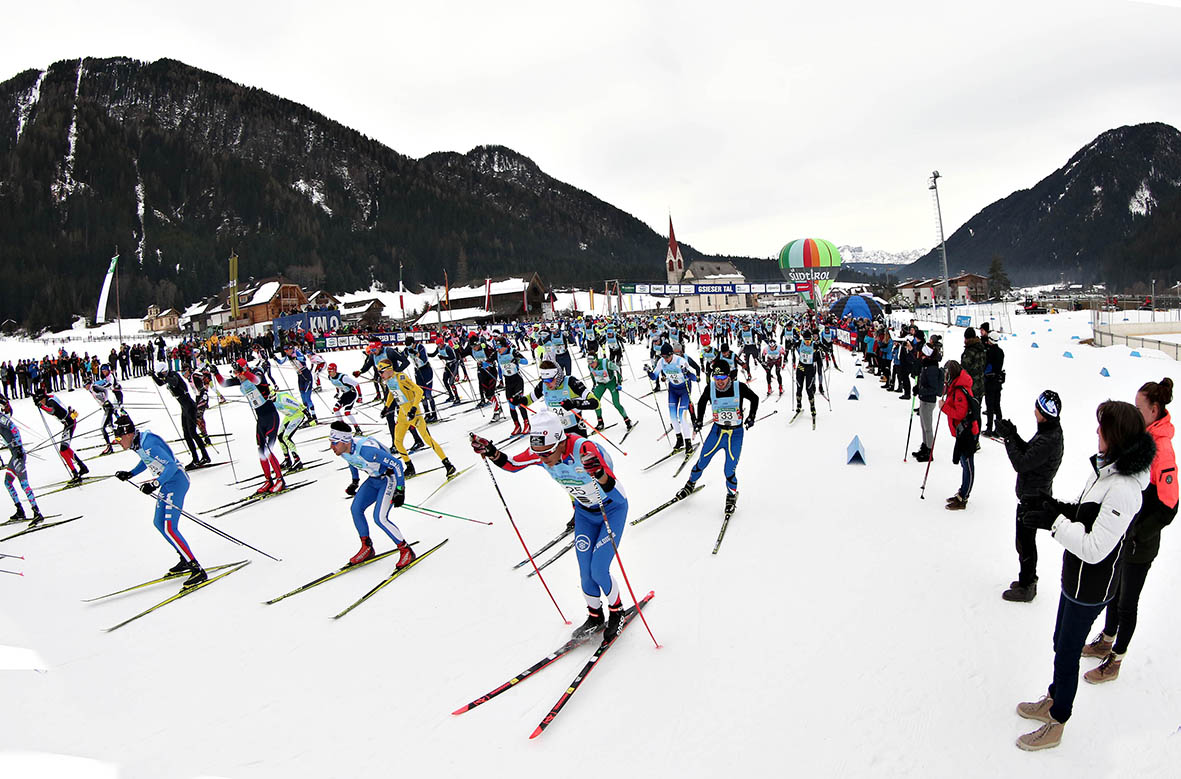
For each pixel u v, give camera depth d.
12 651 5.55
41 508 10.51
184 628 5.82
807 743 3.60
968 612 4.75
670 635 4.85
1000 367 9.90
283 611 5.98
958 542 5.99
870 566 5.64
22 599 6.71
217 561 7.45
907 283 100.75
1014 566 5.42
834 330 34.62
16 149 171.50
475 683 4.51
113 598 6.63
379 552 7.24
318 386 22.34
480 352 14.55
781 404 15.22
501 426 13.91
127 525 9.20
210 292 129.00
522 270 183.25
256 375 9.98
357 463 6.41
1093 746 3.36
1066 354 19.02
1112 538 3.03
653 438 11.88
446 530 7.76
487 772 3.60
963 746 3.46
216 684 4.83
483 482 9.73
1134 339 22.86
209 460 12.86
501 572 6.36
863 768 3.38
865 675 4.13
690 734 3.76
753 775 3.40
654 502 8.09
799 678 4.18
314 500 9.63
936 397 8.90
